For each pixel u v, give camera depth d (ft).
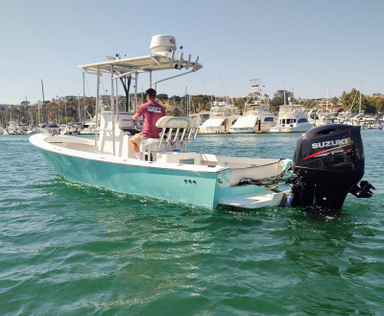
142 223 15.51
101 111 24.18
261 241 13.12
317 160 14.78
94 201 19.61
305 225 14.80
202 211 17.10
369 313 8.28
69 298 9.23
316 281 9.90
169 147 20.99
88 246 12.85
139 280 10.14
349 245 12.56
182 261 11.44
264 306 8.66
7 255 12.11
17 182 26.48
